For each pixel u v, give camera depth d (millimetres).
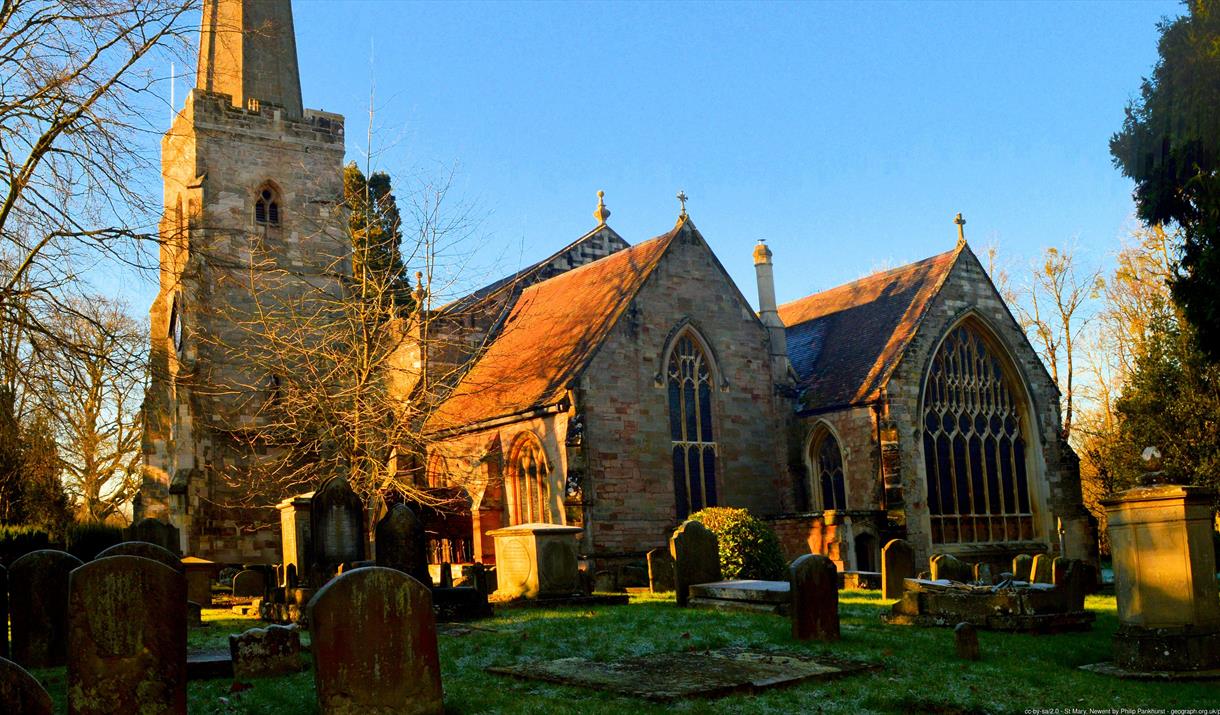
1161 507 15562
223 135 45406
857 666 15055
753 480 41750
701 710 12344
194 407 42125
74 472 45000
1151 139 26953
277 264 45094
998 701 13492
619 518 37500
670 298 40719
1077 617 19719
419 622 12008
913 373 40312
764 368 42938
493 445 41062
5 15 20016
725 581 24406
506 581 25859
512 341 47156
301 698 12773
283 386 41094
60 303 19953
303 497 26234
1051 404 44281
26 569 15758
